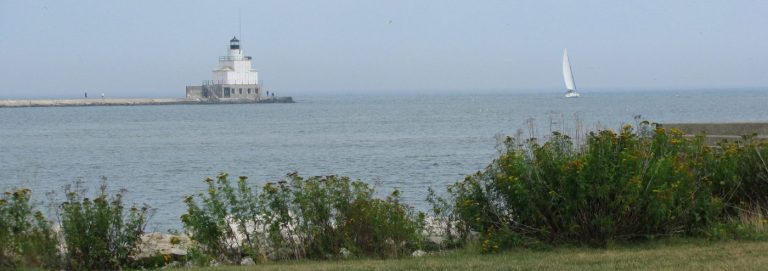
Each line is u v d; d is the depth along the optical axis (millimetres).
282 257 13266
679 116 108062
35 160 51938
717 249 12055
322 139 70188
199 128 94312
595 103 184000
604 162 12883
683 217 13008
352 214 13281
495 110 143750
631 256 11805
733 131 18609
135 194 31688
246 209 13352
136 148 62656
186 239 15008
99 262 12828
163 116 135000
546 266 11406
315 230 13289
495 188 13461
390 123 98875
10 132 89938
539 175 13109
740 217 13586
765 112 115688
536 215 13047
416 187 32219
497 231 13352
